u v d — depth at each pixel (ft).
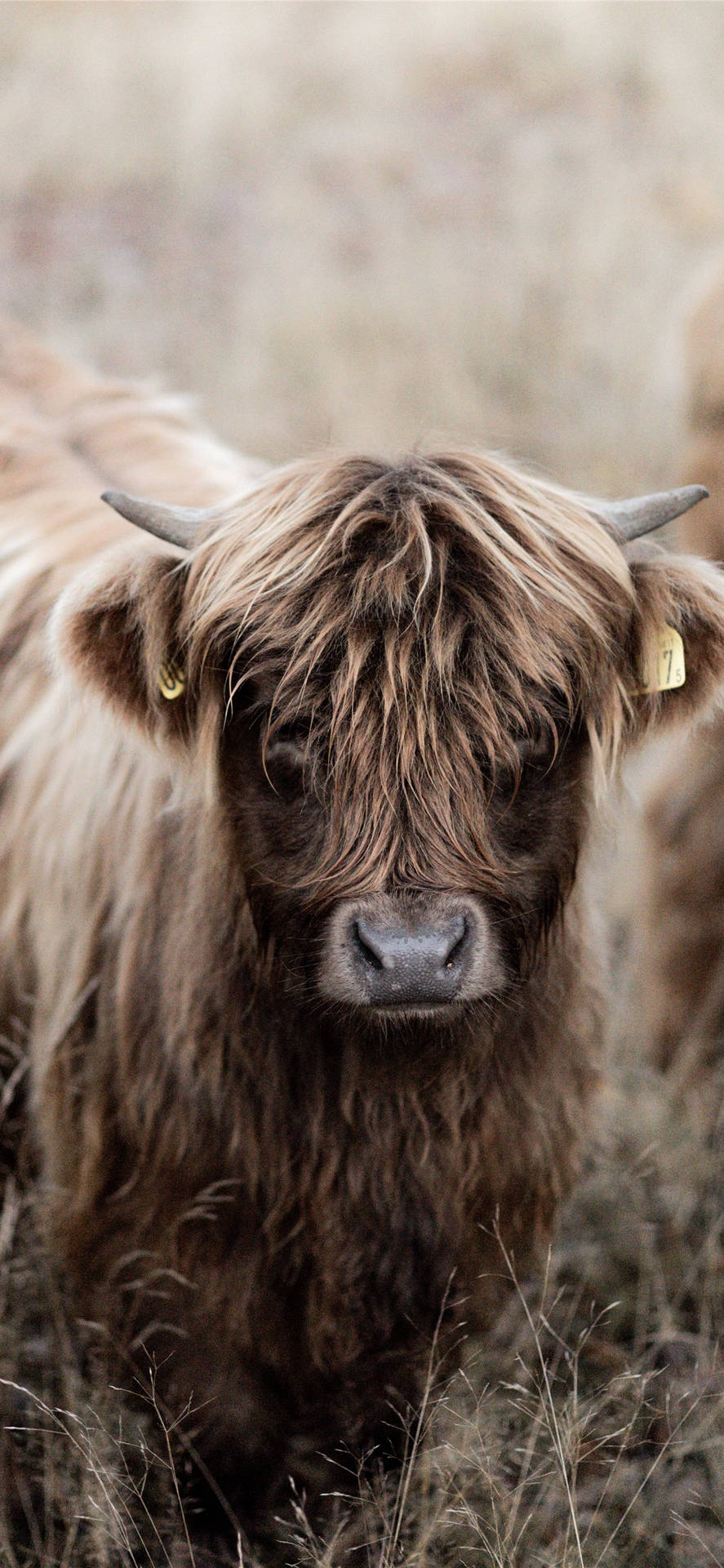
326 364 60.18
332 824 18.47
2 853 25.68
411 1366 22.58
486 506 19.29
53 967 23.72
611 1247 28.94
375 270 70.28
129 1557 21.54
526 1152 22.20
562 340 61.57
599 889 24.00
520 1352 25.22
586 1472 23.62
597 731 19.88
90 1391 23.18
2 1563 21.42
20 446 30.07
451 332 62.75
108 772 22.98
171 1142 21.40
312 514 18.84
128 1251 22.33
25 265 73.10
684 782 33.06
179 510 20.35
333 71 95.35
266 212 78.54
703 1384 24.97
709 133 81.35
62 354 35.40
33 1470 23.63
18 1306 24.40
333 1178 21.40
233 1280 21.77
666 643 19.70
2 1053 25.88
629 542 20.72
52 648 19.11
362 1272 21.98
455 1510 20.75
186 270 72.59
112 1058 22.25
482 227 75.00
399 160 83.46
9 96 89.56
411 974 17.65
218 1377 22.40
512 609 18.22
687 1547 22.44
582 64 92.53
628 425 55.11
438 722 18.16
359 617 18.08
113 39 99.60
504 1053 21.34
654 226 70.69
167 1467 21.94
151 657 19.24
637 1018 35.04
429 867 18.12
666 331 57.52
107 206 79.30
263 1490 23.30
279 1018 20.67
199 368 61.67
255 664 18.71
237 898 20.29
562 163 81.71
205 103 88.74
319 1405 22.88
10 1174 25.89
